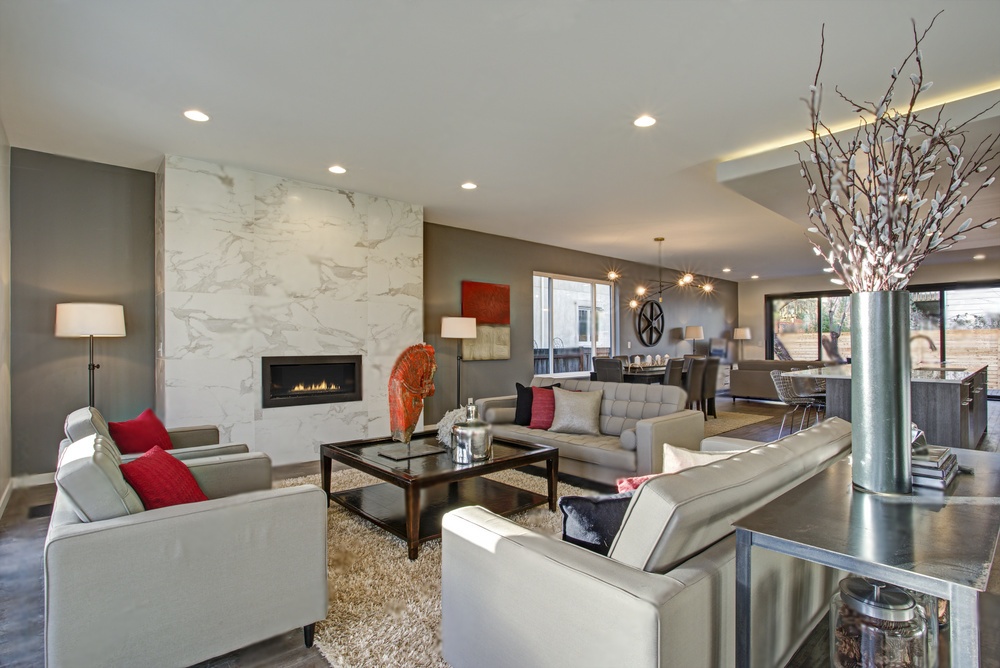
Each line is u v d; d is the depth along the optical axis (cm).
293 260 396
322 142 328
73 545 122
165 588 133
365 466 202
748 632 107
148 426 238
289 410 382
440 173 389
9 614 143
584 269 707
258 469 216
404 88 261
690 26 210
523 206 483
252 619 146
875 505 119
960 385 375
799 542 100
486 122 300
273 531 149
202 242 357
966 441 394
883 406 125
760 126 305
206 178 359
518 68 242
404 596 163
